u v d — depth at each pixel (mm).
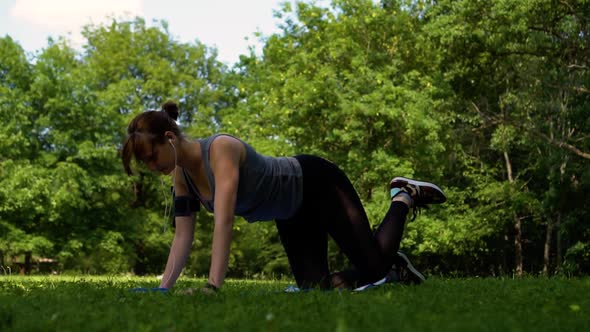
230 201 4230
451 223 24406
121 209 32375
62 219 29203
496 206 27141
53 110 29062
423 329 2398
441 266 31984
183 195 4672
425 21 24656
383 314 2791
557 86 19344
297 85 22719
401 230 5113
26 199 26875
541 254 32469
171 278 4691
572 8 17453
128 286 5836
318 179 4855
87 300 3869
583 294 4184
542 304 3531
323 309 3117
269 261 35562
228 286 6168
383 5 25500
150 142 4113
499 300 3742
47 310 3314
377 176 22188
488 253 30781
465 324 2496
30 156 29047
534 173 27469
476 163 29266
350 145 23656
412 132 22203
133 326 2611
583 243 21094
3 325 2789
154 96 33219
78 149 29281
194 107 34344
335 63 24156
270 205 4719
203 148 4320
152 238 32031
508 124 22453
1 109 28391
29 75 29484
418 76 23703
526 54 19828
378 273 5012
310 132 23516
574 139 20000
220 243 4207
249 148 4504
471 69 18484
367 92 22828
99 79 33281
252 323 2682
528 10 17109
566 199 20344
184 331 2531
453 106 24109
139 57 33375
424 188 5270
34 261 33969
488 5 17656
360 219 4930
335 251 28594
